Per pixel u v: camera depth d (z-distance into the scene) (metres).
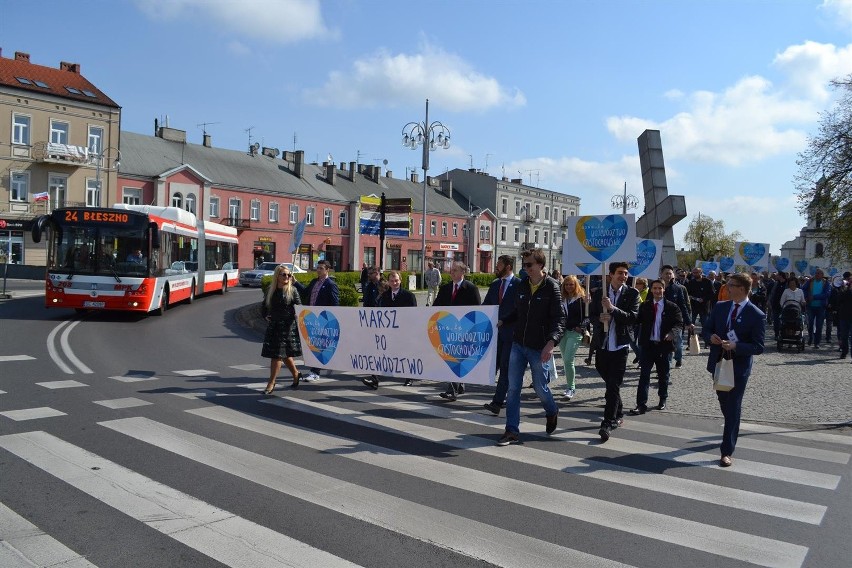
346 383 10.77
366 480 5.71
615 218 10.35
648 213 19.09
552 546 4.45
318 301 10.77
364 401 9.27
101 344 13.92
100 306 17.80
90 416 7.66
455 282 9.85
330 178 69.56
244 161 62.84
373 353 10.05
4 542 4.26
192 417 7.82
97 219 18.02
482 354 8.83
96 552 4.16
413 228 74.69
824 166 34.12
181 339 15.49
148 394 9.05
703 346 17.55
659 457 6.80
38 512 4.77
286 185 63.12
